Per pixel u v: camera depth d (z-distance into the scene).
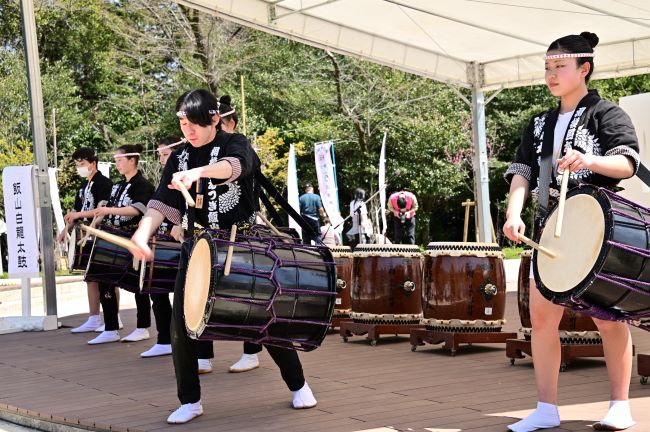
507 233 3.20
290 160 13.72
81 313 9.24
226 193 3.74
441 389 4.33
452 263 5.58
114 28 22.94
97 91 24.91
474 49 10.06
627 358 3.30
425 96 22.22
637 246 2.88
